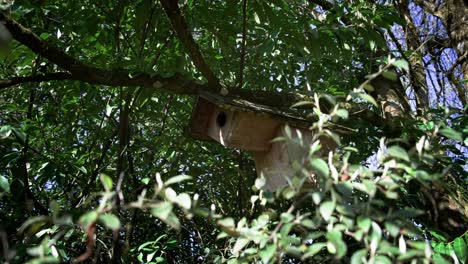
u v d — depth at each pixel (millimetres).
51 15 2789
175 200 1231
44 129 2998
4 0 2275
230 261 1883
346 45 2582
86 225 1075
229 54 3010
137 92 2891
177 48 2885
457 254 2035
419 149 1396
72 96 3043
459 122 2445
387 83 3492
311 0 3297
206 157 3461
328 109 2523
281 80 3623
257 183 1486
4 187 1882
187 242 3600
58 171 2615
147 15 2541
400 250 1333
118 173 3031
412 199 2770
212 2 2920
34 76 2355
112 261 2752
